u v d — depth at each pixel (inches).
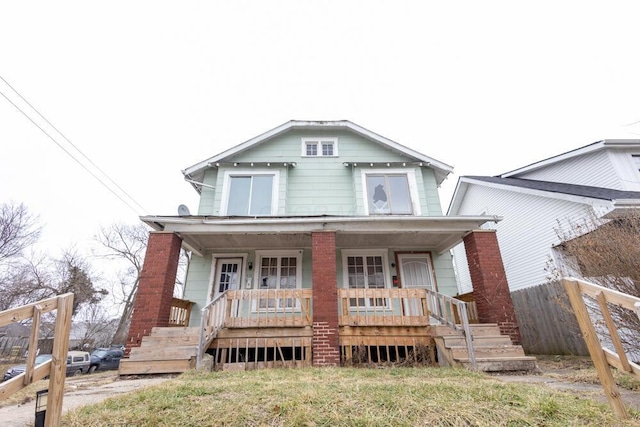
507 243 488.4
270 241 356.2
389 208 402.0
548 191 384.2
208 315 253.0
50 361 93.9
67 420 102.0
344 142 456.4
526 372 220.5
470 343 225.8
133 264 1081.4
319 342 265.9
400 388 135.6
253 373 204.8
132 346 258.8
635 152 398.9
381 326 278.7
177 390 138.7
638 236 202.2
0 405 147.6
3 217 764.6
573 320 295.4
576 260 265.0
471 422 98.7
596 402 117.9
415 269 377.7
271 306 358.0
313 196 416.5
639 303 87.2
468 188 614.2
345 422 98.3
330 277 288.4
